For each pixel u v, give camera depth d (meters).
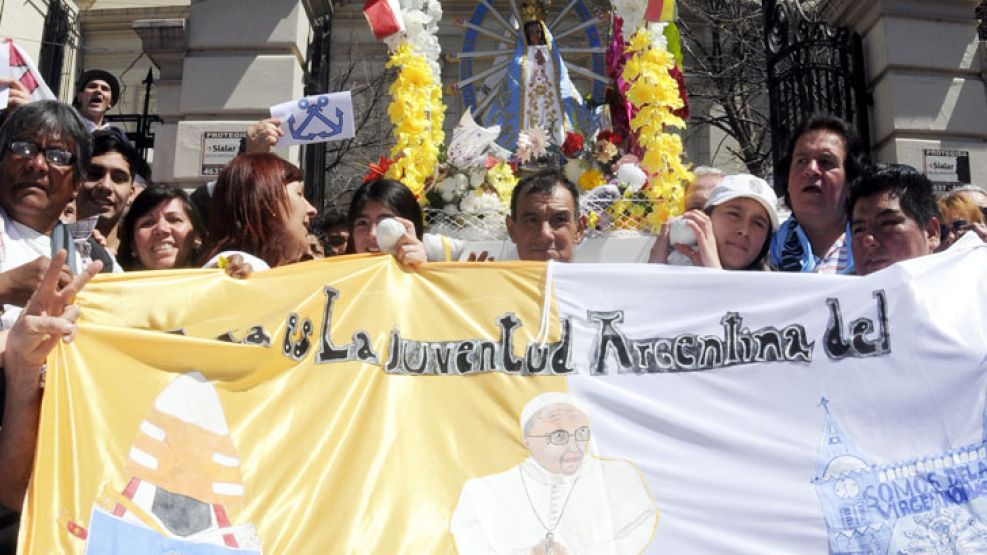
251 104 8.05
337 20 17.59
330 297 3.27
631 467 3.13
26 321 2.82
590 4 14.06
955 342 3.31
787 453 3.17
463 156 5.85
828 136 4.41
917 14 8.97
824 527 3.07
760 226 4.09
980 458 3.18
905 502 3.12
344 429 3.09
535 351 3.28
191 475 2.91
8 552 3.11
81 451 2.82
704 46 17.47
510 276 3.38
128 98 18.31
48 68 17.05
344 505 2.96
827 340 3.32
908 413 3.23
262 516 2.90
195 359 3.06
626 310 3.34
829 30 9.47
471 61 8.92
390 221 3.39
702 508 3.08
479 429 3.16
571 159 6.12
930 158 8.70
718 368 3.29
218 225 3.73
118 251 4.37
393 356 3.24
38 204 3.62
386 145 16.59
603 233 5.35
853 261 4.17
